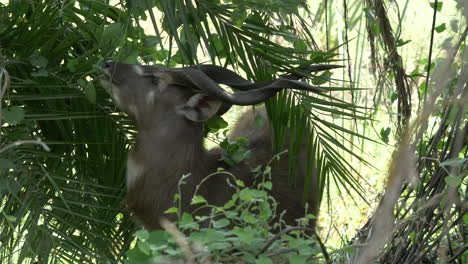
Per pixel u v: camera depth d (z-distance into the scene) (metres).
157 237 4.63
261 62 7.08
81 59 6.99
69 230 7.09
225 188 7.16
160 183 7.09
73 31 6.64
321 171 7.80
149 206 7.11
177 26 6.76
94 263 7.53
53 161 7.02
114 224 7.11
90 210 7.14
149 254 4.54
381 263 6.07
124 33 6.52
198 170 7.17
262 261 4.49
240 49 6.96
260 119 7.50
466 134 5.95
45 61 6.69
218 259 4.61
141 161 7.14
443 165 5.48
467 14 5.52
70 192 7.02
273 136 7.29
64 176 7.04
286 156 7.66
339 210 9.70
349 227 9.31
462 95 5.59
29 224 6.91
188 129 7.22
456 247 6.71
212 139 8.14
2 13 6.73
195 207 7.02
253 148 7.79
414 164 5.43
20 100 6.84
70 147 7.20
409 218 5.38
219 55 7.45
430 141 6.17
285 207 7.31
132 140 7.52
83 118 7.15
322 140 7.23
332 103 7.09
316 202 7.50
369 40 7.82
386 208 5.05
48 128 7.12
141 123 7.22
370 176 10.46
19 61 6.65
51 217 6.85
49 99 6.96
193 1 7.10
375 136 10.94
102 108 7.26
